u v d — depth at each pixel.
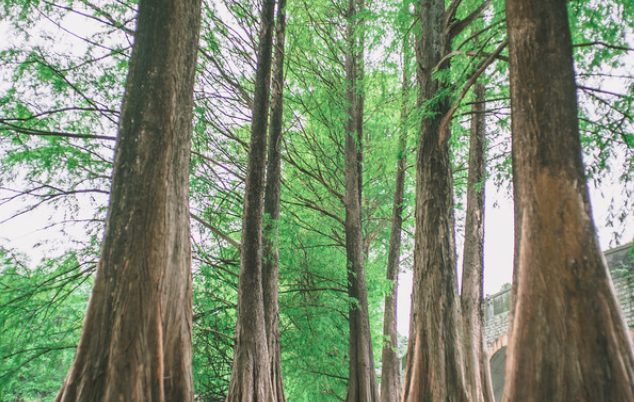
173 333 4.76
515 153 4.28
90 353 4.07
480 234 10.93
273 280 9.79
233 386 7.96
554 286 3.73
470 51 8.11
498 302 16.36
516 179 4.25
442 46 9.12
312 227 13.36
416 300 7.92
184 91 5.38
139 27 5.16
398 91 13.95
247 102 11.71
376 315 17.11
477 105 11.36
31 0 8.14
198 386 10.54
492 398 9.64
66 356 9.34
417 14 10.19
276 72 11.14
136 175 4.63
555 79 4.12
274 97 11.02
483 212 11.13
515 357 3.81
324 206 14.32
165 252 4.80
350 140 13.38
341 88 13.33
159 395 4.13
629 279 10.07
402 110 12.48
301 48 12.88
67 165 8.95
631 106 7.35
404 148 12.44
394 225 14.52
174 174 5.12
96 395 3.91
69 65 8.90
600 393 3.39
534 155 4.07
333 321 13.11
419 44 9.37
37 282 9.03
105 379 3.97
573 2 7.72
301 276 12.98
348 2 14.35
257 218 9.07
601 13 7.74
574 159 3.97
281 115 10.99
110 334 4.12
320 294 13.17
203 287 11.18
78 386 3.94
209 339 11.03
